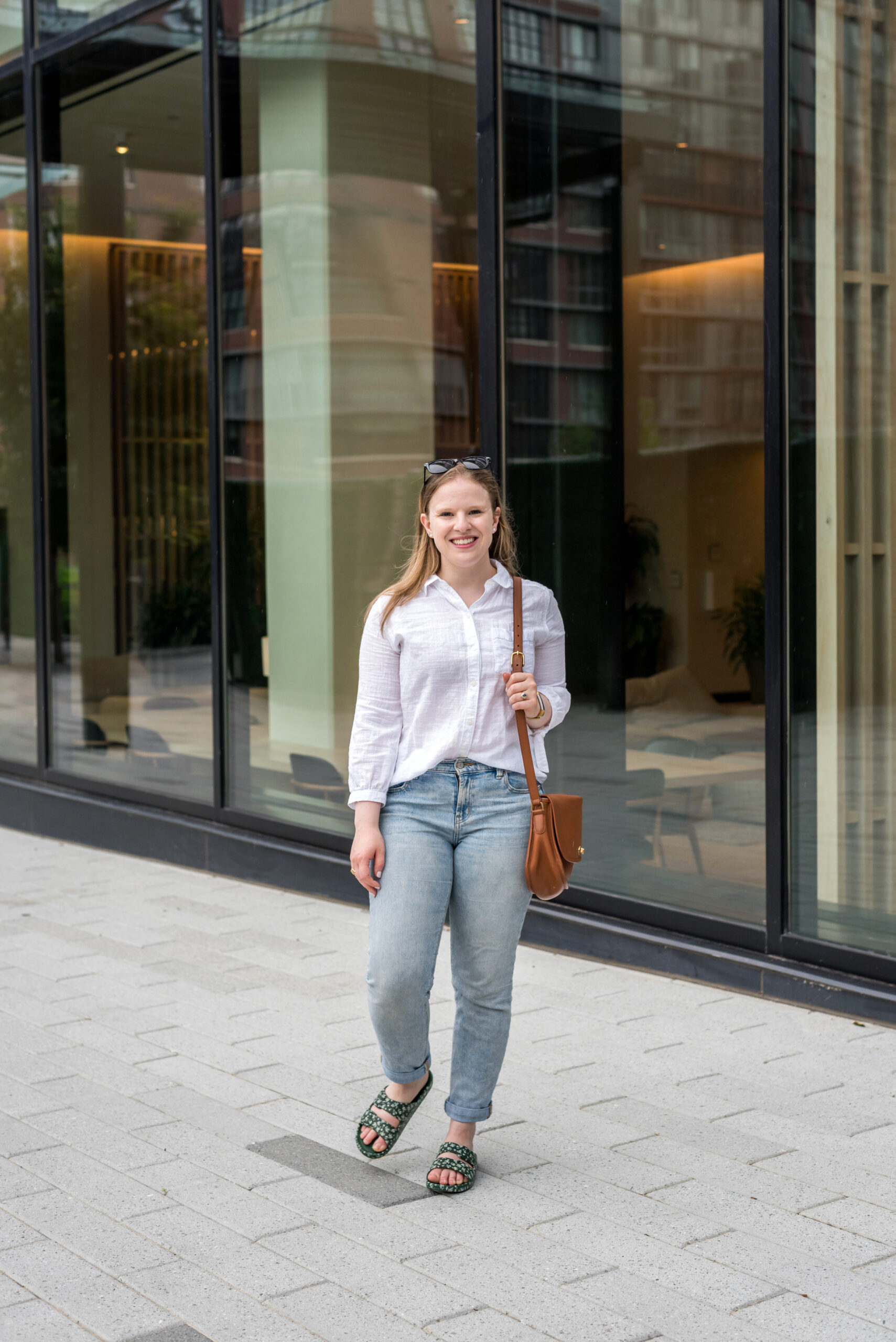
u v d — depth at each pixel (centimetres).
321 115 694
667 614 548
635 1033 466
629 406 561
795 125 496
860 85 480
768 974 502
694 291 534
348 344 694
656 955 539
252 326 741
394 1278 302
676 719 546
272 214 725
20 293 902
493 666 340
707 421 531
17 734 931
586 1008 495
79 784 862
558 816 340
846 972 486
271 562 737
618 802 571
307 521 721
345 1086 425
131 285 809
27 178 882
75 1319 286
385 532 687
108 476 834
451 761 342
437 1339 276
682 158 537
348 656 704
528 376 602
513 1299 292
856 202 482
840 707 492
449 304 643
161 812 794
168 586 795
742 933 518
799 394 499
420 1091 362
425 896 339
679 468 543
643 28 548
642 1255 311
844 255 486
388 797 346
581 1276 302
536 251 595
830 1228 324
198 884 720
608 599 573
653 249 549
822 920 499
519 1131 385
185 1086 426
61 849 828
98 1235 326
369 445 689
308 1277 303
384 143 666
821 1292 293
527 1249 315
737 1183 349
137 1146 380
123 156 806
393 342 671
